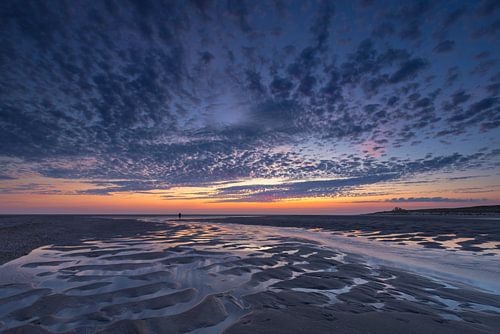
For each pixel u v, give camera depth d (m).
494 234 16.11
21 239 14.59
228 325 4.13
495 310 4.77
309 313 4.58
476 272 7.57
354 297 5.43
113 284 6.34
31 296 5.46
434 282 6.55
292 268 8.09
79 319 4.36
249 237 17.11
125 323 4.20
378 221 34.09
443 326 4.09
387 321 4.26
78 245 12.78
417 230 20.08
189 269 7.92
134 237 16.59
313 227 26.42
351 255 10.34
